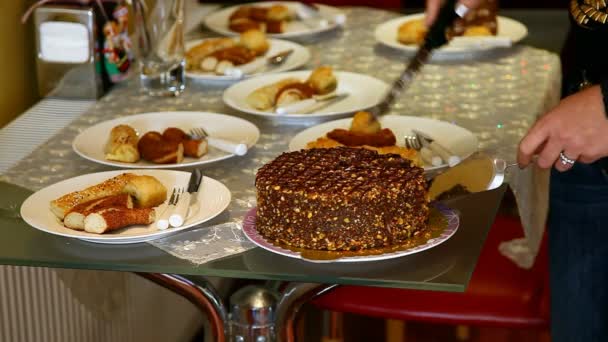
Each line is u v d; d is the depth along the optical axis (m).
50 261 1.06
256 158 1.41
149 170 1.29
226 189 1.21
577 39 1.56
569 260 1.74
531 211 1.48
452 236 1.10
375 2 2.57
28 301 1.58
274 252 1.06
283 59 1.91
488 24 2.01
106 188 1.19
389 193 1.04
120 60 1.78
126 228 1.13
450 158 1.33
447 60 1.94
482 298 1.72
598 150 1.28
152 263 1.05
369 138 1.40
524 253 1.82
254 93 1.65
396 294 1.75
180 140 1.40
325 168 1.11
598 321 1.72
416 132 1.46
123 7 1.80
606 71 1.53
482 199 1.21
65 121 1.61
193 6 2.46
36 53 1.71
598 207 1.70
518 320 1.70
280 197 1.05
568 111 1.26
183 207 1.14
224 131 1.51
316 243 1.05
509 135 1.51
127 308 2.01
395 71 1.88
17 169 1.37
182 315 2.49
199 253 1.08
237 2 2.51
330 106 1.67
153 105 1.69
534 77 1.81
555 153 1.29
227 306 1.22
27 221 1.12
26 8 1.83
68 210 1.14
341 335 1.93
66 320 1.72
